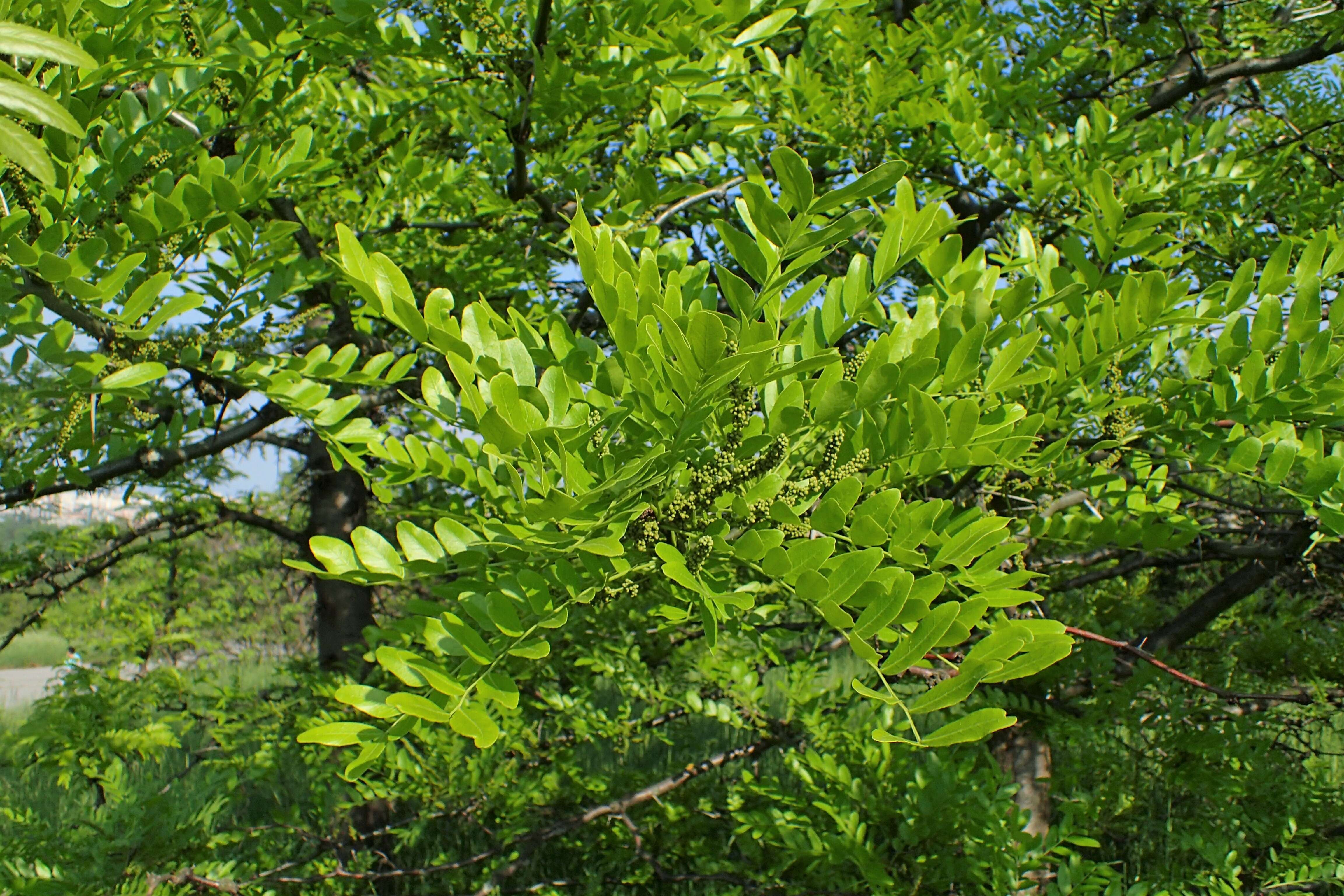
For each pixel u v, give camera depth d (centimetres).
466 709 118
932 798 313
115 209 203
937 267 178
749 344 138
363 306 341
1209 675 460
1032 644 112
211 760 500
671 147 318
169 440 262
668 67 269
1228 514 361
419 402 154
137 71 187
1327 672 461
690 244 201
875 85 342
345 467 723
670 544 151
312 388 204
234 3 227
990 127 366
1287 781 382
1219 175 327
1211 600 427
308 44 219
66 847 403
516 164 320
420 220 405
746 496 146
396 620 164
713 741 631
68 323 175
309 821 550
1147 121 381
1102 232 203
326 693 496
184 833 408
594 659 449
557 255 399
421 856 584
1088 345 186
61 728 575
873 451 150
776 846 341
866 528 133
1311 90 481
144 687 641
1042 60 405
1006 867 292
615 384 146
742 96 373
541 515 129
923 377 143
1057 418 204
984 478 228
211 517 670
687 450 140
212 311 223
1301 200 383
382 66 329
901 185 148
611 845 479
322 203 344
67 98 171
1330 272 180
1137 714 369
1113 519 237
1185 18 452
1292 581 449
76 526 708
